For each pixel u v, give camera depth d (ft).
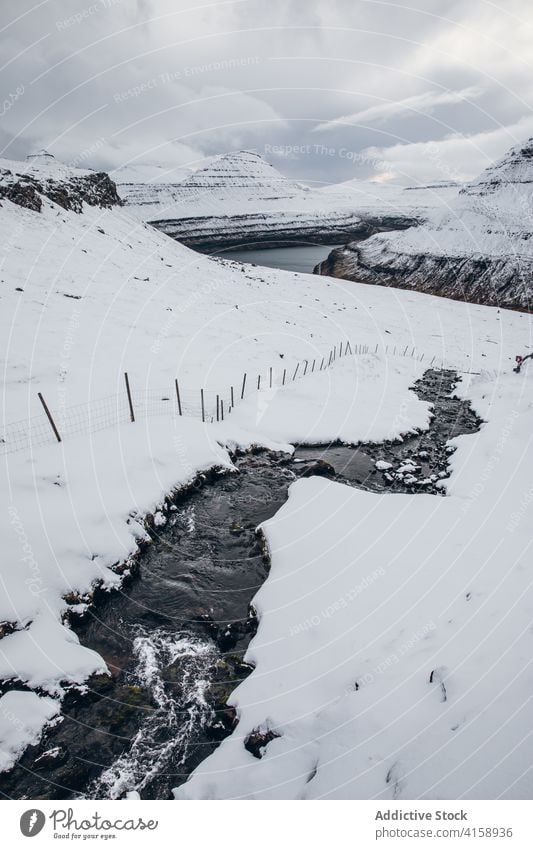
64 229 136.46
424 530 37.99
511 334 153.38
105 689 28.09
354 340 120.67
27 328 78.38
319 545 38.34
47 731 25.49
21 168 159.33
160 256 163.43
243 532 42.91
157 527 42.11
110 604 34.55
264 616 32.30
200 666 29.76
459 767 16.66
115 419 56.85
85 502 39.65
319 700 24.93
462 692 19.80
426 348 127.24
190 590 36.14
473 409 76.74
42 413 55.36
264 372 84.94
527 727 16.62
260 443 58.95
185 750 24.90
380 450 61.05
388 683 23.47
